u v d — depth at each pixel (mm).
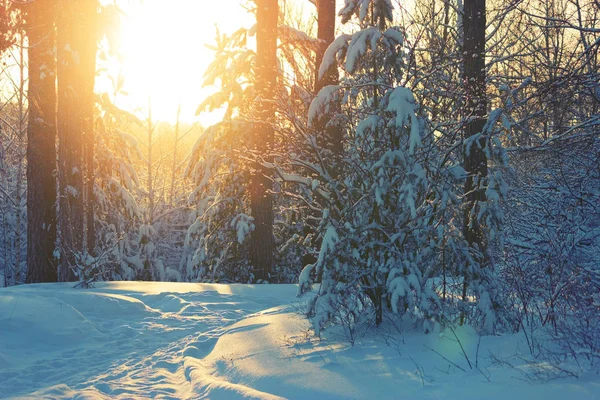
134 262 21484
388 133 7090
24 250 28141
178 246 31359
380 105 7016
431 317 6230
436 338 6039
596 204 9859
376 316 6957
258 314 9516
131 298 10773
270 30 16031
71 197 15008
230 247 19234
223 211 19188
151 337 8469
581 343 5031
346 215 7129
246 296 12094
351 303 7055
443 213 6855
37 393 5516
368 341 6355
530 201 11523
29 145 15914
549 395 3979
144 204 30453
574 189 10492
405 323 6906
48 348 7734
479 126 8406
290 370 5594
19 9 15445
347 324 7176
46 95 16031
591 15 11078
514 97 9039
